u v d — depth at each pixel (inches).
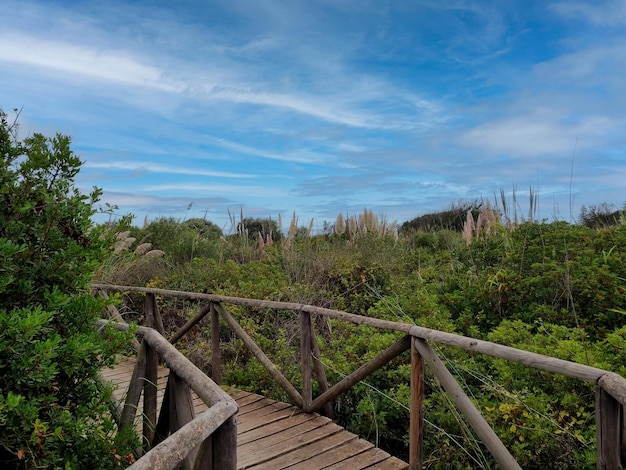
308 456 144.9
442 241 450.3
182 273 353.1
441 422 155.7
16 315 71.9
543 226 288.2
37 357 72.1
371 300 288.4
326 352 225.3
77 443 82.4
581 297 207.9
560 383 145.9
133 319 321.1
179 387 92.4
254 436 161.2
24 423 70.3
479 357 184.7
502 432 139.6
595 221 378.9
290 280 309.1
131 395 108.0
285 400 204.7
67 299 82.9
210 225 589.6
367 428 177.6
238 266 356.2
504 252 289.7
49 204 87.9
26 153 95.0
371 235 385.7
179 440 59.3
